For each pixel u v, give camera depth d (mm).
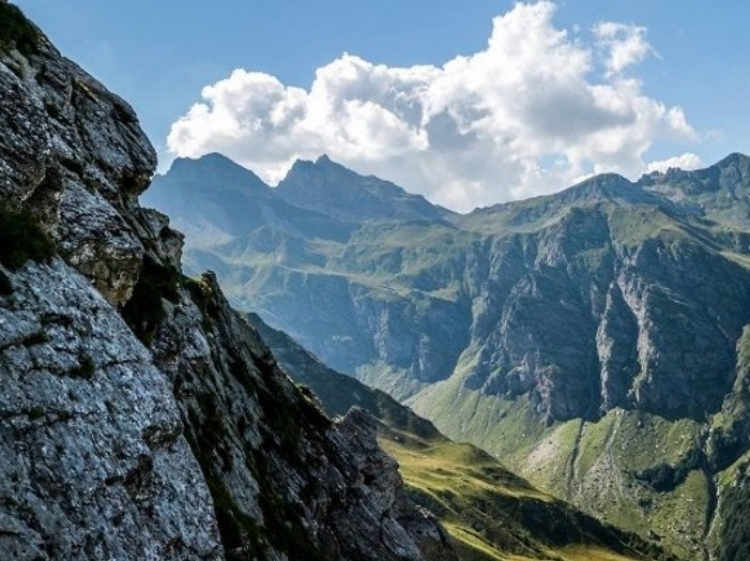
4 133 33375
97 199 41594
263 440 66125
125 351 33875
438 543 91625
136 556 28469
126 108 57812
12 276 30094
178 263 69312
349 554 67125
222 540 42938
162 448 33719
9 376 27203
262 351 81500
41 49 48625
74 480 27297
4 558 23250
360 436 90438
